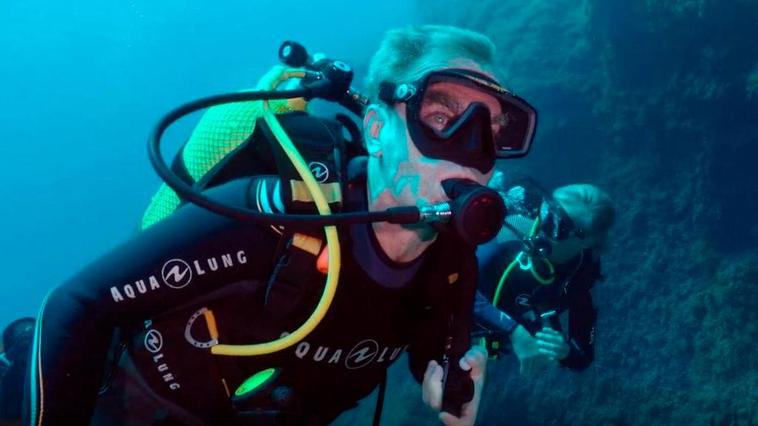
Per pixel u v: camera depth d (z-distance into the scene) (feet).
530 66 41.42
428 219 3.43
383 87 3.84
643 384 25.57
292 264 3.76
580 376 27.12
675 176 31.14
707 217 28.99
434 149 3.55
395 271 4.16
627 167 33.30
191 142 4.76
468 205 3.28
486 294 12.63
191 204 4.11
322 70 4.61
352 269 4.03
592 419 25.29
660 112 31.27
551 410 26.84
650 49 31.17
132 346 4.26
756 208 27.86
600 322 29.86
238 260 3.90
